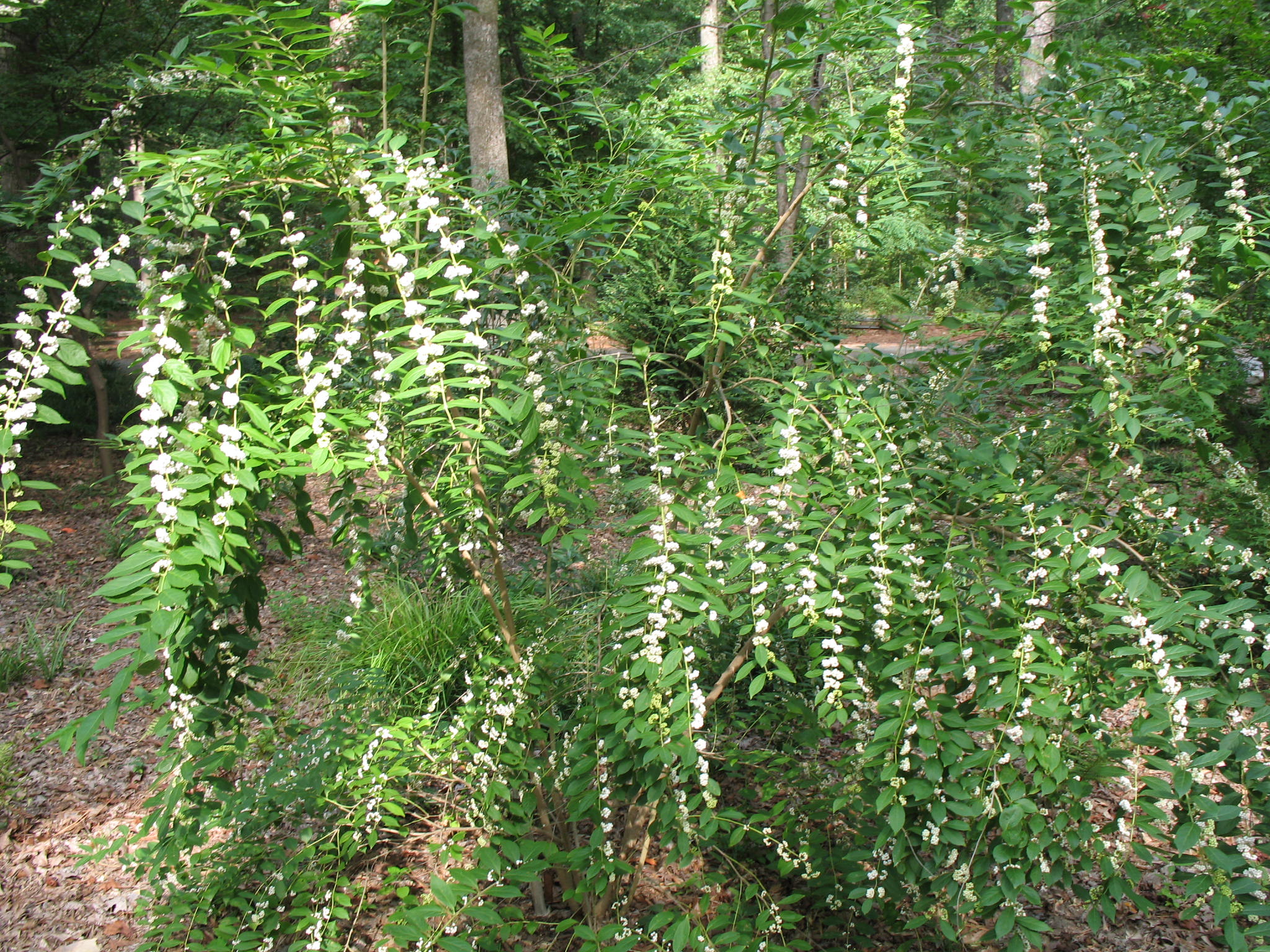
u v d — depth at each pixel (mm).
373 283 1993
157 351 1718
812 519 1830
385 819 2406
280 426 1724
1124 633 1692
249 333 1729
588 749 2154
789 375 2381
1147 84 2393
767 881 2725
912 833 1983
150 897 2486
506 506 2840
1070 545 1756
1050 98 2230
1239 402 4570
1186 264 1994
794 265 2457
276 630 4586
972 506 2031
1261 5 2996
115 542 6363
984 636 1764
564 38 2557
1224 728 1680
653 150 2479
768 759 2572
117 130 2066
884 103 1998
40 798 3504
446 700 3174
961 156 2062
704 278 2234
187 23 7840
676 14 15461
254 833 2387
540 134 2896
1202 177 3201
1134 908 2736
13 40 7309
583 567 3910
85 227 1692
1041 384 2119
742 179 2289
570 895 2312
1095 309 1893
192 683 1904
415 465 2182
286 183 1923
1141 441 2352
